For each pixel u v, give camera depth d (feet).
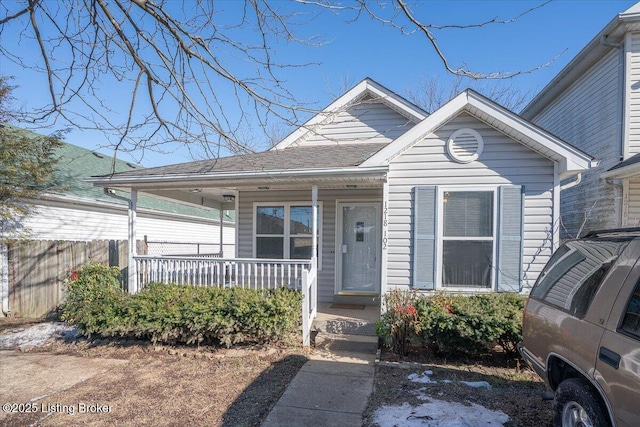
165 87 11.96
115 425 10.88
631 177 23.53
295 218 28.22
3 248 25.76
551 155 18.66
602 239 9.61
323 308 24.82
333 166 20.53
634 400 6.55
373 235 26.99
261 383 13.94
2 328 22.58
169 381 14.17
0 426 10.86
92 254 27.53
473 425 10.46
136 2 10.55
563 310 9.31
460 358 16.56
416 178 20.30
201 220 57.21
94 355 17.29
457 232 19.83
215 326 17.37
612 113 25.67
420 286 19.93
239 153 14.46
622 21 23.63
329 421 10.91
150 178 22.52
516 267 19.20
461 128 19.86
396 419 10.86
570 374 9.34
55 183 31.37
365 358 16.99
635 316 7.16
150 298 19.30
